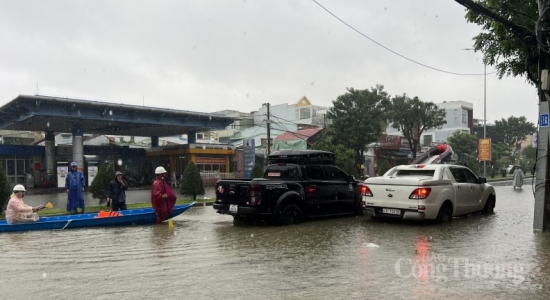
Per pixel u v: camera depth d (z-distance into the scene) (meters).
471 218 11.77
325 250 7.69
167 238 9.27
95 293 5.24
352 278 5.80
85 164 37.25
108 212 11.34
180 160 38.41
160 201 11.70
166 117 34.50
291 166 11.59
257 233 9.73
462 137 47.41
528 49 10.00
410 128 38.25
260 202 10.43
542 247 7.75
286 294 5.13
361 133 34.56
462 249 7.60
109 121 31.44
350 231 9.79
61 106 28.61
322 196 11.73
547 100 9.53
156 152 40.19
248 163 32.88
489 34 10.94
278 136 42.75
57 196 24.91
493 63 11.19
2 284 5.70
